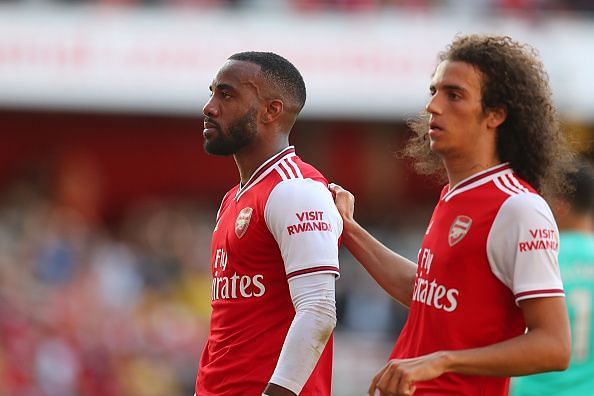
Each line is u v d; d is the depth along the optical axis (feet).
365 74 165.78
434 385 45.57
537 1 168.76
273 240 48.80
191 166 188.03
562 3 169.48
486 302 45.03
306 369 46.80
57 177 177.78
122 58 162.91
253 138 50.62
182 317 145.48
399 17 168.25
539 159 47.19
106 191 184.65
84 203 180.45
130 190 185.68
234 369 49.16
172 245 159.43
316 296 47.16
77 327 129.49
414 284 49.57
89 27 163.12
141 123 185.37
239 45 163.53
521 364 42.68
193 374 139.13
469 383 45.34
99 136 183.83
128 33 163.43
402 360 42.52
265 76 50.72
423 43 167.02
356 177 190.29
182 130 187.01
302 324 46.80
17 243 140.15
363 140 190.08
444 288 45.96
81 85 161.89
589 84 165.68
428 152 52.85
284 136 51.26
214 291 51.19
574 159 51.88
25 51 161.48
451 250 45.78
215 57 163.84
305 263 47.37
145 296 145.59
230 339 49.65
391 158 190.29
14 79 160.86
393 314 146.20
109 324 134.10
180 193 187.83
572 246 64.54
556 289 43.70
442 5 168.86
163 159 186.80
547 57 165.27
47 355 120.67
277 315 49.08
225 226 50.72
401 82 166.09
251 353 48.93
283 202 48.16
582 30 168.14
